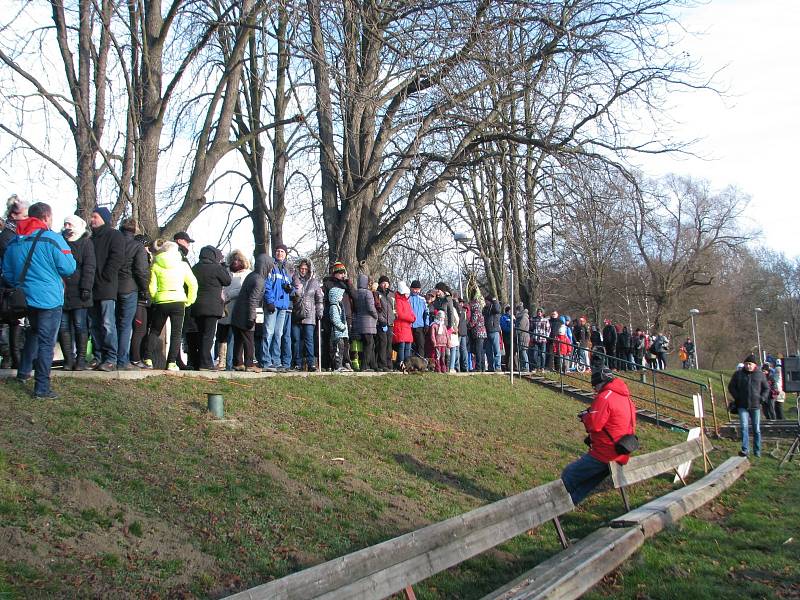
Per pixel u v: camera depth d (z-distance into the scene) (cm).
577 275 4141
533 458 1282
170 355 1133
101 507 654
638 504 1111
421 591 675
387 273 2580
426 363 1717
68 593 528
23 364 899
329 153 1816
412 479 992
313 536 725
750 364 1733
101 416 855
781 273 9312
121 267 1037
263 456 876
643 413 2112
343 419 1169
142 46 1363
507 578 746
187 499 718
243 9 1429
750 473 1430
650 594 706
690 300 6500
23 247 855
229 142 1518
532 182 2016
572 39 1789
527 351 2278
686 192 5184
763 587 730
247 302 1214
